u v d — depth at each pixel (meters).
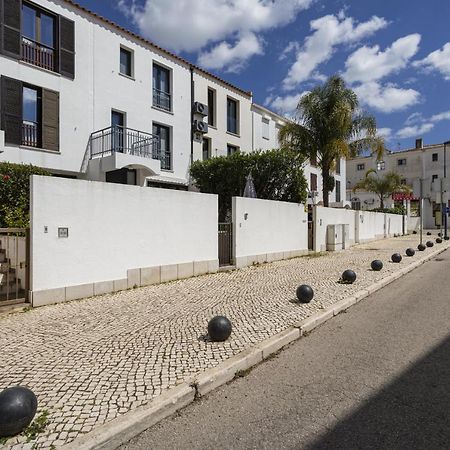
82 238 7.10
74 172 14.48
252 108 24.17
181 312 6.18
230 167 16.30
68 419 2.95
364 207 40.66
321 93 17.81
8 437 2.72
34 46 13.38
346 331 5.50
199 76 20.16
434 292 8.20
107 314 6.04
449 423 2.97
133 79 16.64
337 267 11.48
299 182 16.05
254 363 4.32
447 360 4.25
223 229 11.12
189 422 3.10
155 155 17.45
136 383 3.56
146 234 8.39
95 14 15.14
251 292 7.77
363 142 19.03
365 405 3.29
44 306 6.49
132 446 2.79
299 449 2.69
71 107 14.28
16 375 3.76
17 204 9.61
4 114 12.34
